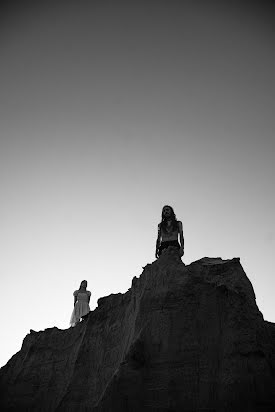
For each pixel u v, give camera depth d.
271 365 16.20
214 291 17.98
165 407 15.71
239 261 19.52
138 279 21.58
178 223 22.20
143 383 16.48
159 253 21.92
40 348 25.23
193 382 15.98
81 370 21.20
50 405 21.70
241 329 16.50
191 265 19.95
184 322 17.64
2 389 24.20
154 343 17.48
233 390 14.96
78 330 24.52
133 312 20.47
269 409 14.48
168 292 18.77
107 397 16.39
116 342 20.97
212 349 16.59
